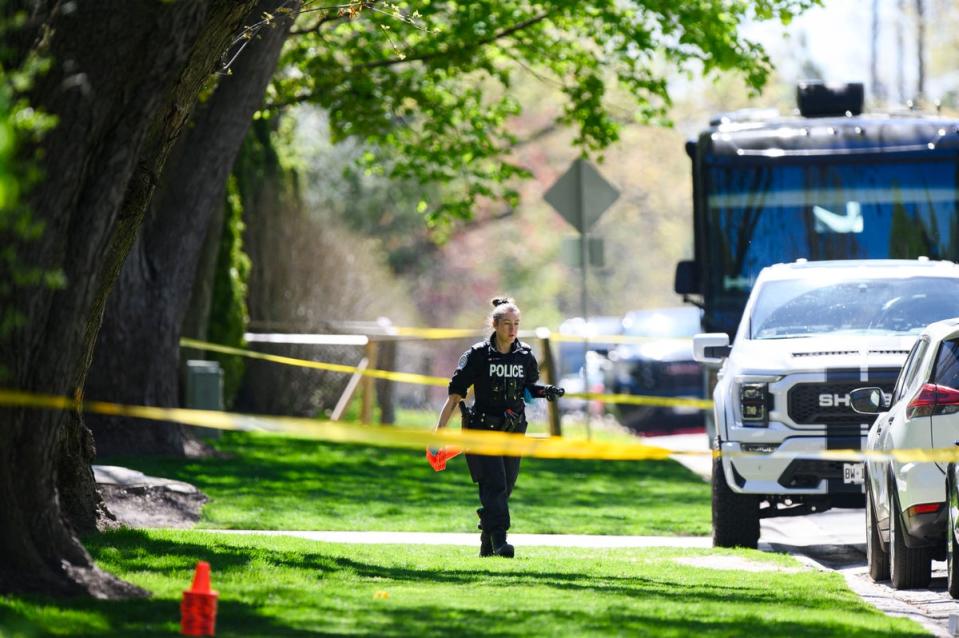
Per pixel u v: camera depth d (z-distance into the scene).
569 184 64.88
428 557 32.66
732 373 38.69
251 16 48.09
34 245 21.45
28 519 22.95
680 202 167.50
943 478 29.61
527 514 44.91
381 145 68.38
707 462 63.00
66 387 22.53
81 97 21.47
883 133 54.31
